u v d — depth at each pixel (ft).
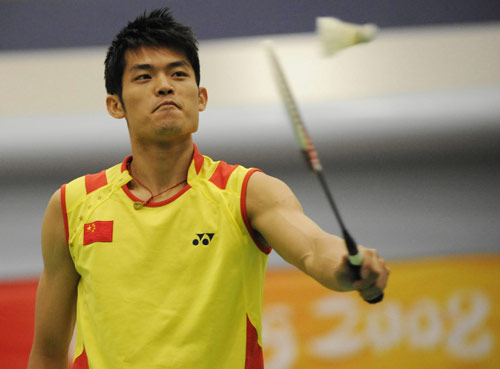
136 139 19.13
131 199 18.60
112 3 52.85
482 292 47.57
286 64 52.42
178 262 17.89
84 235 18.63
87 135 50.52
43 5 52.95
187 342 17.49
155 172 19.06
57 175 50.14
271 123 50.29
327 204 49.85
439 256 48.80
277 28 52.85
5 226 49.16
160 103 18.44
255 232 18.16
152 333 17.62
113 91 20.17
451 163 50.42
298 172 50.24
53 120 50.90
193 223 18.07
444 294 47.52
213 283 17.61
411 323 46.19
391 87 52.08
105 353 18.08
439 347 45.96
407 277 47.93
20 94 52.03
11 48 52.75
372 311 45.60
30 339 45.57
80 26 52.90
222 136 50.08
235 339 17.80
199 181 18.57
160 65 18.80
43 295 20.13
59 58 52.70
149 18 19.48
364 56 52.70
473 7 53.21
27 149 49.88
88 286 18.56
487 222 49.62
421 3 53.26
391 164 50.29
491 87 51.72
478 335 46.44
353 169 50.19
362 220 49.62
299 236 16.62
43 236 19.48
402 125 50.34
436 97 51.21
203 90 20.43
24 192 49.67
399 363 45.32
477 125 50.39
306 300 45.14
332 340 44.91
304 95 51.78
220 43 52.80
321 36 15.61
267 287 45.29
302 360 44.62
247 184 18.01
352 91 52.03
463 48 52.75
